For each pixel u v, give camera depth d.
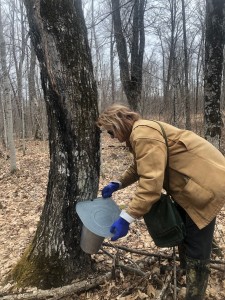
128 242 4.64
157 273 3.48
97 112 3.53
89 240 3.13
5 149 18.23
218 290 3.36
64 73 3.30
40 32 3.29
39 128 21.38
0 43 11.59
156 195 2.63
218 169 2.72
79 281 3.55
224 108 20.23
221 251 4.04
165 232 2.85
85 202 3.21
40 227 3.74
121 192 7.57
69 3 3.28
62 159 3.47
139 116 2.94
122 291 3.41
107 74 35.19
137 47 12.70
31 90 20.56
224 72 20.45
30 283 3.55
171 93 19.94
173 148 2.77
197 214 2.75
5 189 9.44
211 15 7.62
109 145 16.00
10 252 4.89
